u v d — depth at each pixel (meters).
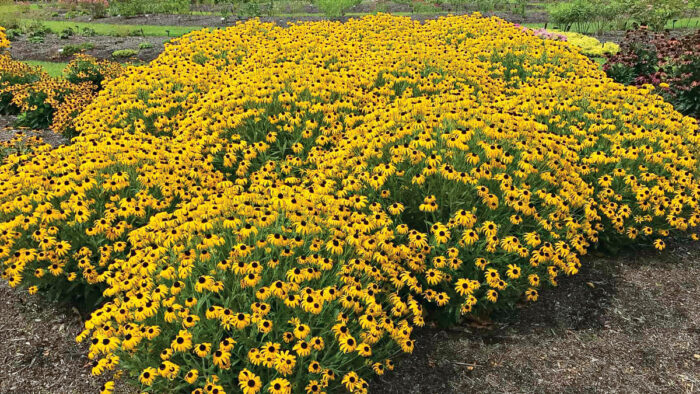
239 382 3.40
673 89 9.20
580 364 4.45
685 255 5.83
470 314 4.90
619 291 5.28
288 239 4.20
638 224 5.76
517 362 4.47
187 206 4.72
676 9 18.41
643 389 4.20
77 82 11.74
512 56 9.55
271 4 23.12
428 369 4.40
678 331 4.77
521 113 6.40
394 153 5.12
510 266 4.55
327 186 5.09
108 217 4.81
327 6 21.73
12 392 4.15
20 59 15.77
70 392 4.16
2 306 5.08
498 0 24.59
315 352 3.63
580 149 5.89
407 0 25.86
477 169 4.89
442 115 5.79
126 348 3.47
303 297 3.69
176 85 8.18
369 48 9.99
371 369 4.17
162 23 22.06
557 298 5.20
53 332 4.78
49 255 4.55
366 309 3.99
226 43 10.29
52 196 4.96
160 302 3.79
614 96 7.16
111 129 6.81
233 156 5.91
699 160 6.05
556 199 4.87
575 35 15.46
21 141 8.39
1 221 4.96
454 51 9.18
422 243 4.41
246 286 3.88
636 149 5.65
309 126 6.38
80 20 24.20
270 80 7.11
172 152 6.01
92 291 4.95
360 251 4.24
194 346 3.59
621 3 18.52
